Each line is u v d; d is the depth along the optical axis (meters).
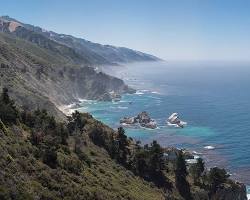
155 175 108.62
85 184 68.75
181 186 109.50
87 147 101.75
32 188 55.09
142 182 99.38
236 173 167.38
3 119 74.88
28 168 59.78
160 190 100.44
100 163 93.25
